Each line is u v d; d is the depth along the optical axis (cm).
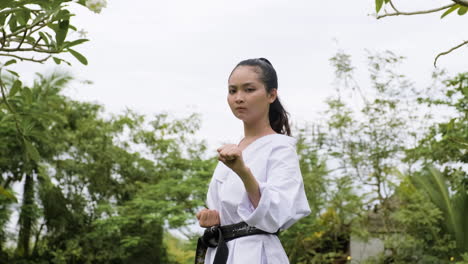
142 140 1739
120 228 1579
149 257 1600
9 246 1600
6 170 1504
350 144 1159
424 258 1065
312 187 1130
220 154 197
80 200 1645
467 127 1075
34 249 1611
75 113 1698
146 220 1360
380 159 1144
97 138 1684
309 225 1111
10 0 214
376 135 1159
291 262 1146
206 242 223
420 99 1150
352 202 1106
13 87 271
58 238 1631
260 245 214
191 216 1240
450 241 1055
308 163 1169
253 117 227
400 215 1046
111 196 1698
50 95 1496
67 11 216
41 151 1517
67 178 1648
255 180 203
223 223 221
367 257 1162
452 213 1080
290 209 210
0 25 223
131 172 1698
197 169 1361
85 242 1596
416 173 1142
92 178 1667
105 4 212
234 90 228
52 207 1608
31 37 234
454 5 218
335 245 1152
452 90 1112
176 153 1688
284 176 216
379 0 215
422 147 1152
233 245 216
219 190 225
